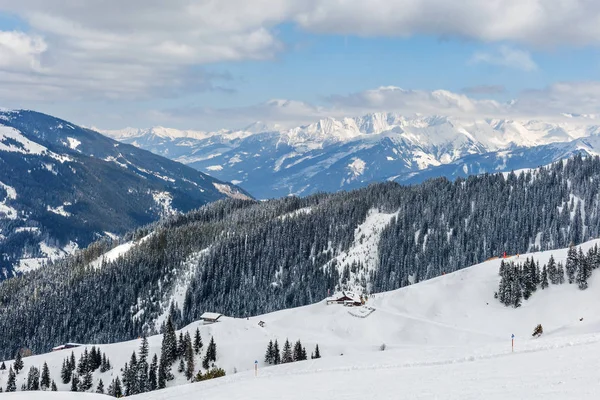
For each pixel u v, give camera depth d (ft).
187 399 203.82
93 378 526.16
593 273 541.34
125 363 511.40
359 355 289.33
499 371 180.55
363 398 164.35
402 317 563.48
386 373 214.28
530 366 181.27
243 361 504.84
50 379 529.45
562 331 395.96
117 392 482.28
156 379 492.54
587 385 137.08
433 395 153.69
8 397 228.84
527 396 134.82
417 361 236.43
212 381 270.46
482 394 145.48
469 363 212.23
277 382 222.69
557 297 530.68
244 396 192.44
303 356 481.46
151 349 555.69
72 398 228.63
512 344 237.45
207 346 536.01
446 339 500.33
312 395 181.57
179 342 533.55
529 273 558.97
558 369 166.71
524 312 528.22
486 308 557.74
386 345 503.20
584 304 505.66
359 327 556.51
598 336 231.30
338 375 225.97
